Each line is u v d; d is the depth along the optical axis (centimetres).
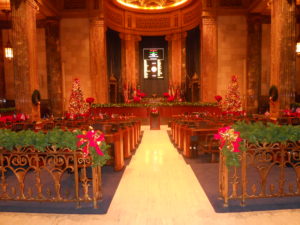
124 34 1998
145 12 2009
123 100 2009
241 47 1627
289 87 1039
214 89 1628
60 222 343
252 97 1609
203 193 436
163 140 1038
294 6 1031
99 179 401
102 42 1636
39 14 1543
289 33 1031
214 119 944
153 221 342
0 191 451
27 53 1130
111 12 1831
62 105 1656
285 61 1040
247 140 371
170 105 1639
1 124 848
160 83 2142
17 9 1108
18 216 360
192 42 1906
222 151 375
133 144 819
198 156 711
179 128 830
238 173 532
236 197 378
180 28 1977
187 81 1994
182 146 799
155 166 618
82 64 1659
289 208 369
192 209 375
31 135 375
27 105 1133
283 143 374
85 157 366
